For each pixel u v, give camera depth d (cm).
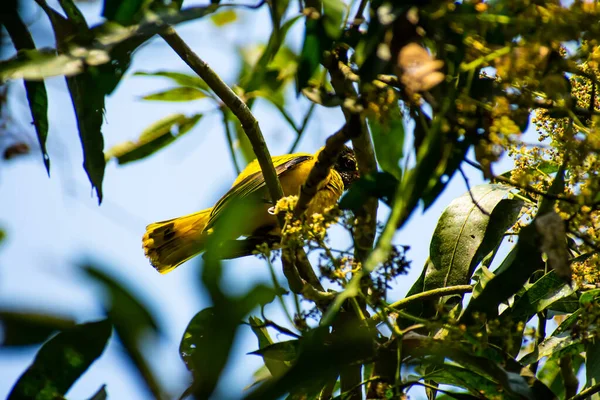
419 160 383
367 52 425
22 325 311
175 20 421
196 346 331
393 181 448
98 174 505
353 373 595
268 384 394
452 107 405
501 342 566
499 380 466
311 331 421
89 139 502
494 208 648
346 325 454
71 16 477
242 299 329
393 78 480
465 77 430
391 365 490
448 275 637
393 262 444
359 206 457
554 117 472
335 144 500
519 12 401
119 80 485
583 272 547
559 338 594
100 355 389
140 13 436
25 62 395
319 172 518
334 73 493
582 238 423
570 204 415
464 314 535
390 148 538
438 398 659
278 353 534
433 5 408
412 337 453
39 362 393
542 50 383
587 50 388
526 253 467
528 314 601
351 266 463
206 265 332
